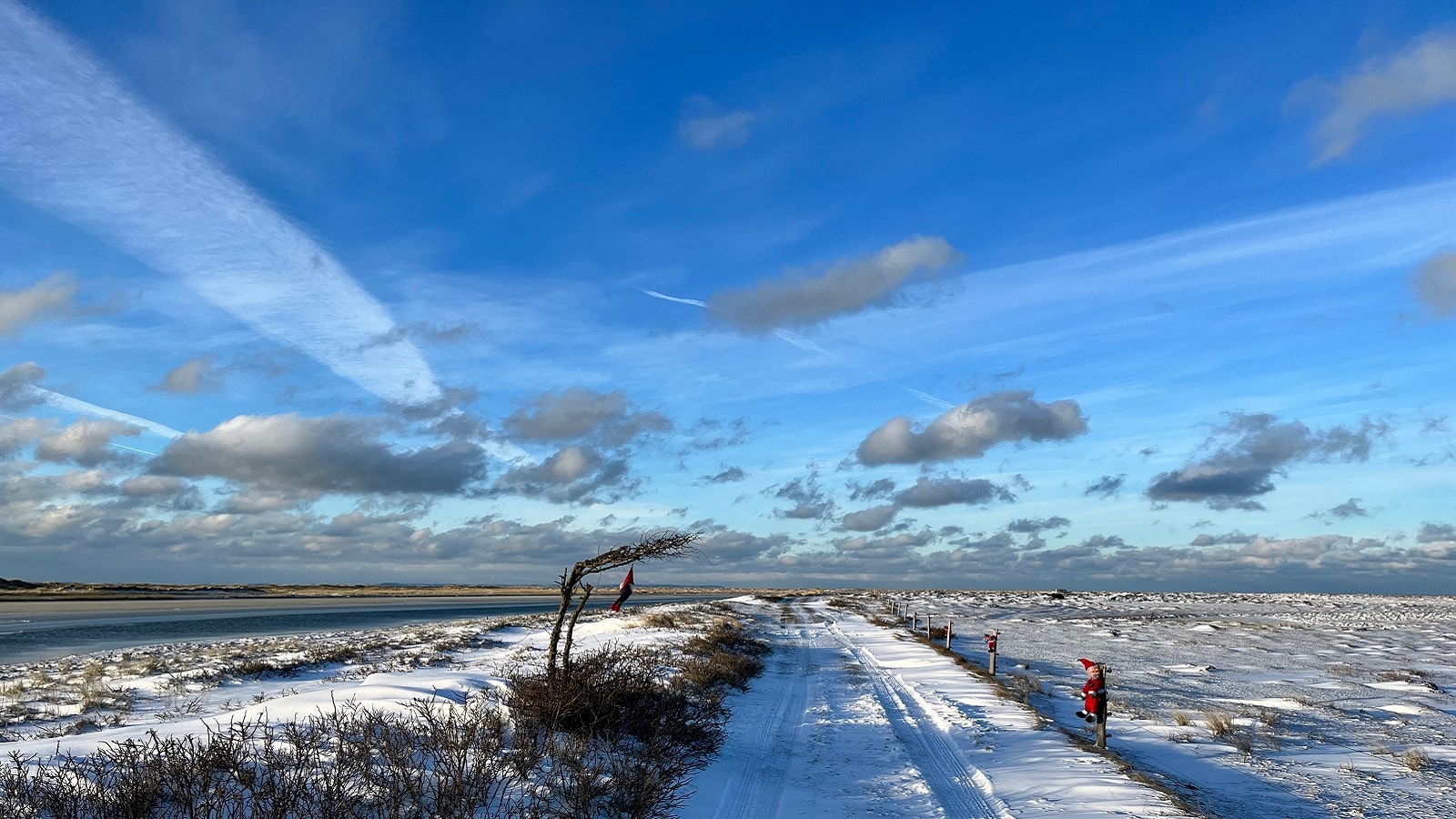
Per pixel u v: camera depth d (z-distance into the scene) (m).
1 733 11.27
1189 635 42.53
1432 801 10.14
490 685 13.85
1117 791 9.58
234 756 6.63
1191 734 14.09
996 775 10.41
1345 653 32.78
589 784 7.18
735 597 122.62
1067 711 16.45
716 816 8.42
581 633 32.34
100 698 14.41
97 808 5.61
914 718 14.90
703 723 10.79
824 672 21.94
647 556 10.12
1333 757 12.66
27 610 71.12
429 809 6.04
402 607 85.19
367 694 12.18
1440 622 57.56
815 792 9.61
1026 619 58.50
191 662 22.70
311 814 5.70
